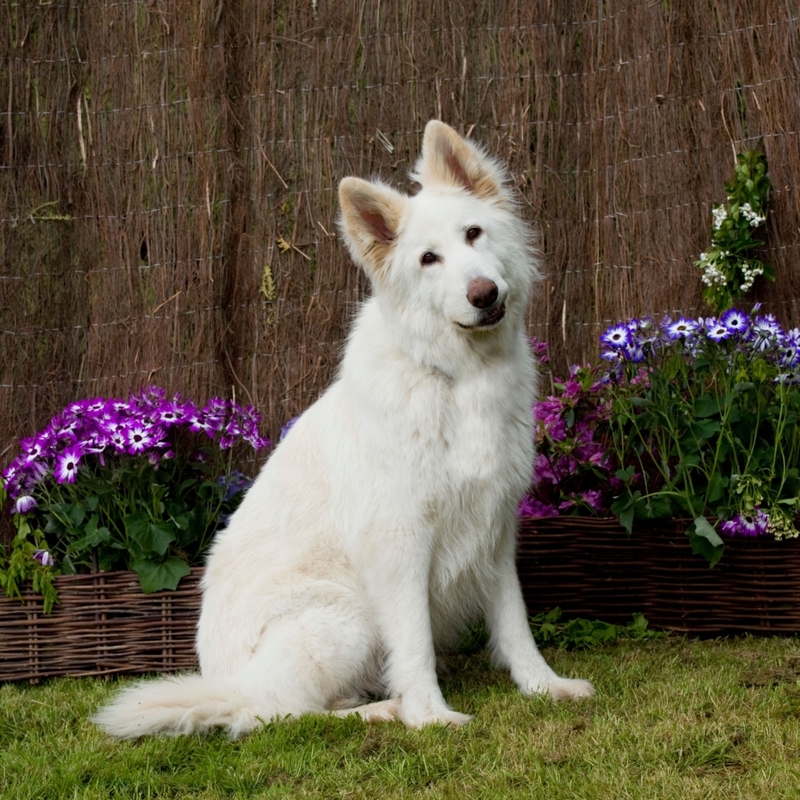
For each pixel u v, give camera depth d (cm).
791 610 458
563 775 303
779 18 527
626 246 560
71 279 569
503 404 393
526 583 485
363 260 403
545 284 569
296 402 569
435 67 567
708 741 318
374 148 569
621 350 485
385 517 382
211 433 498
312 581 398
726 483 458
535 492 509
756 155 520
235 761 335
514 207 434
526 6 564
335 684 385
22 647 466
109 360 564
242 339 577
